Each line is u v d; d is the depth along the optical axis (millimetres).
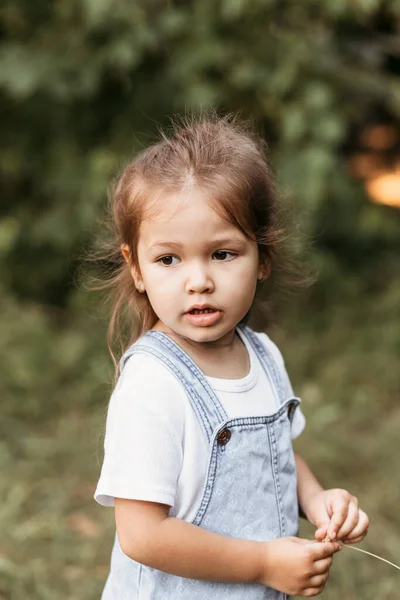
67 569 3715
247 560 1899
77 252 6141
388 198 6723
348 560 3658
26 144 6383
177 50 5840
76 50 5891
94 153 6066
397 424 5148
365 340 6047
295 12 5984
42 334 5781
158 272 1952
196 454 1907
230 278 1939
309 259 6023
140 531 1861
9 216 6430
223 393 1989
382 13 6059
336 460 4703
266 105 5883
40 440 4832
